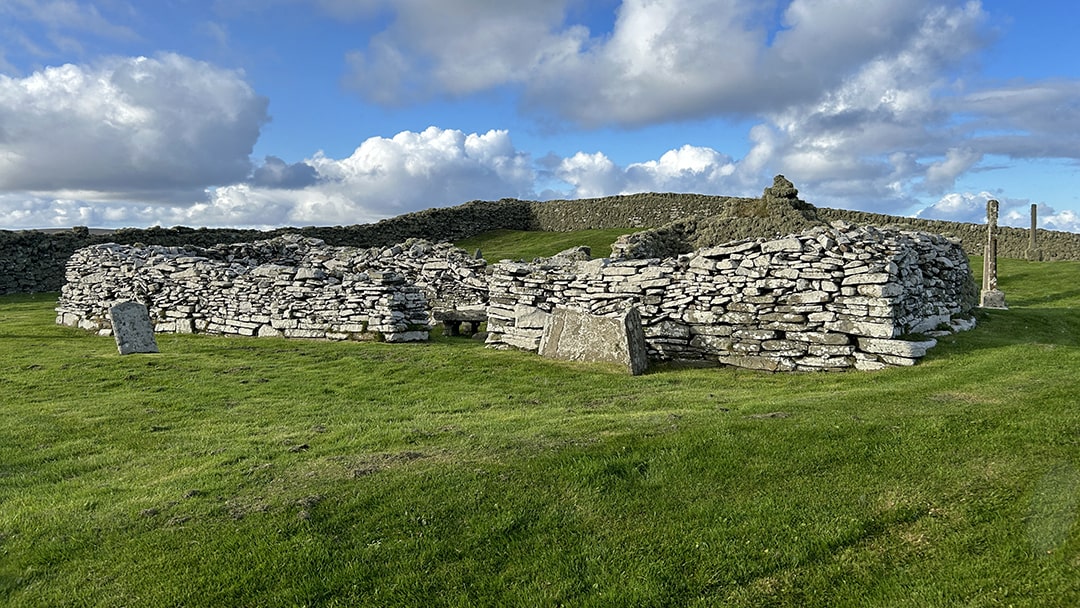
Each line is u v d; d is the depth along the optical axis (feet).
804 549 19.54
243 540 20.67
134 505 23.52
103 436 32.89
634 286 53.62
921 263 52.37
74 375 46.47
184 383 44.75
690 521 21.44
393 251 83.30
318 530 21.22
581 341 50.37
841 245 44.88
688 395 38.93
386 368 48.88
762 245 48.14
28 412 37.24
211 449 30.25
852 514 21.13
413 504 22.71
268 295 66.03
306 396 41.37
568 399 39.47
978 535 19.22
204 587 18.56
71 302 77.15
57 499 24.72
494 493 23.40
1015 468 22.88
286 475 25.85
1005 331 56.44
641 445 27.04
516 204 200.75
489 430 30.71
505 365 49.55
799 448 26.05
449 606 17.84
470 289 77.05
